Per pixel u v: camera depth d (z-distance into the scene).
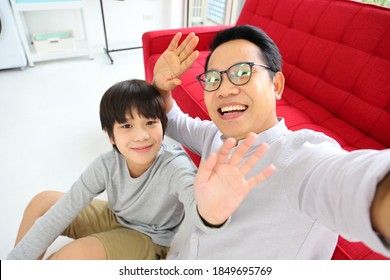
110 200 0.90
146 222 0.91
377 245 0.33
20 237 0.95
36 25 2.86
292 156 0.52
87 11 3.01
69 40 2.79
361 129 1.16
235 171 0.43
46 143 1.74
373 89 1.11
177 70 0.80
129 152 0.79
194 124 0.93
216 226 0.51
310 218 0.50
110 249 0.81
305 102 1.36
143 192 0.83
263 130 0.62
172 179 0.78
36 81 2.47
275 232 0.54
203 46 1.92
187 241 0.77
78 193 0.85
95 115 2.03
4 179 1.46
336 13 1.28
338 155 0.43
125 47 3.31
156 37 1.80
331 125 1.19
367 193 0.33
